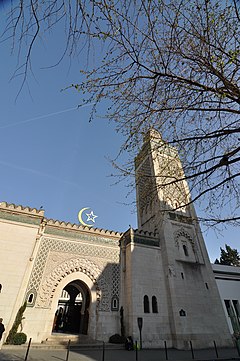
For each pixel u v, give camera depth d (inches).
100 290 564.4
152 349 481.7
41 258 543.8
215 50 172.2
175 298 564.1
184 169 221.1
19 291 458.3
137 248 625.6
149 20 159.9
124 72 177.0
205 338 536.1
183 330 526.3
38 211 564.1
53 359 337.1
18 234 514.0
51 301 499.5
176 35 171.5
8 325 422.6
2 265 467.2
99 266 601.6
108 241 659.4
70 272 558.6
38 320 465.7
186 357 404.2
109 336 514.9
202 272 653.9
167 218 706.8
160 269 621.0
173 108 188.9
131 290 553.6
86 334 515.8
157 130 211.8
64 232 613.9
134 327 501.7
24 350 385.4
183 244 688.4
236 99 172.1
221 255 1368.1
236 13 162.2
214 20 163.6
